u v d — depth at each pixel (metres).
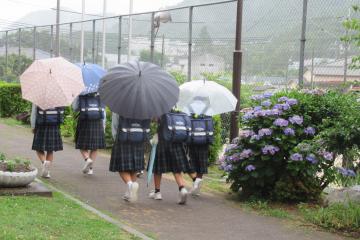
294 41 10.84
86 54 21.97
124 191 8.49
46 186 8.02
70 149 13.04
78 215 6.53
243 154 8.23
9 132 15.78
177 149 7.95
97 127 9.57
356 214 6.89
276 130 8.19
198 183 8.55
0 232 5.27
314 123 8.44
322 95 8.65
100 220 6.42
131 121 7.54
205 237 6.30
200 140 8.41
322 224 7.00
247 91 11.93
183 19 15.02
